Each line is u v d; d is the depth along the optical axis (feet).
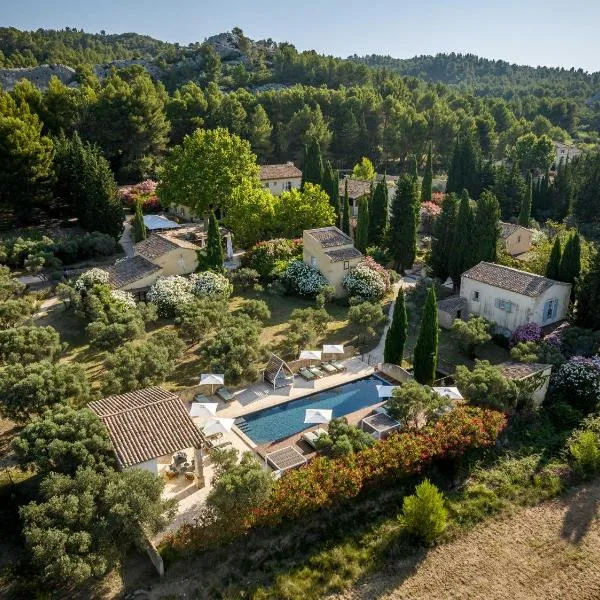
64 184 200.54
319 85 493.77
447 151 385.70
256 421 102.42
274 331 136.77
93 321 127.44
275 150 355.56
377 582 68.90
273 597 66.13
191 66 521.65
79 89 301.84
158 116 271.90
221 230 212.23
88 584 66.59
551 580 69.51
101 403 89.30
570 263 140.87
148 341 113.19
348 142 361.92
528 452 94.53
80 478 69.05
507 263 163.63
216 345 111.55
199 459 80.89
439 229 172.35
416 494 79.20
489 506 81.92
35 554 61.62
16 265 164.04
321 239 163.32
